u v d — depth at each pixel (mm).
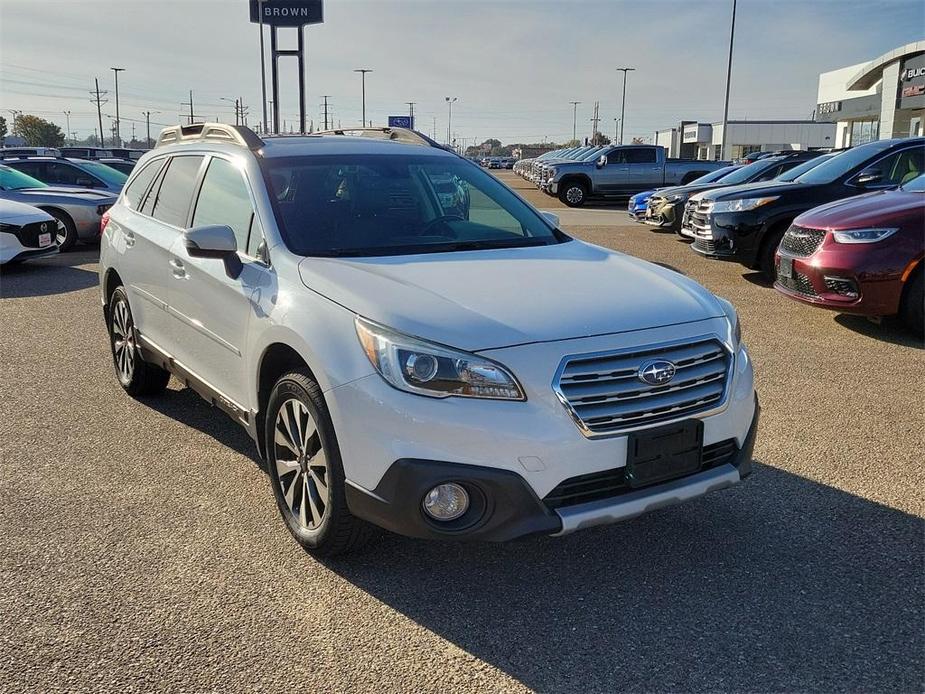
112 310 5676
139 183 5523
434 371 2844
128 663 2709
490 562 3432
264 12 24297
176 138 5340
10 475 4258
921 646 2828
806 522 3770
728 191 10633
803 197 9812
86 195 13969
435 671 2703
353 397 2963
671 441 3043
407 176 4406
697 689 2615
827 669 2709
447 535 2887
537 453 2832
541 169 28609
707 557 3461
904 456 4527
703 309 3305
